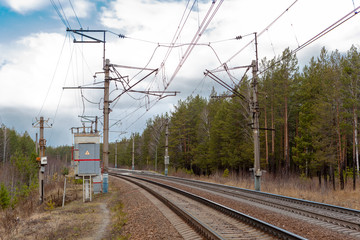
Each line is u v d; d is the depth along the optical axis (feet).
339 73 108.68
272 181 94.12
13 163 153.89
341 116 106.42
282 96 128.36
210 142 166.71
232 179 110.63
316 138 110.01
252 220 33.35
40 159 81.97
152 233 32.71
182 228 33.58
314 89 120.47
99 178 84.12
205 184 95.04
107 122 82.58
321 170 126.00
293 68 125.08
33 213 60.70
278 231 28.17
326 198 61.21
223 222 35.32
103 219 48.34
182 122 209.05
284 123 134.62
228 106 157.69
